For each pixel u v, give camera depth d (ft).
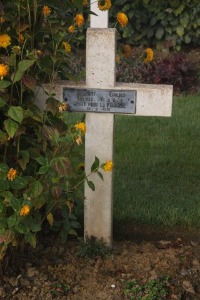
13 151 8.30
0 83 7.55
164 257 9.24
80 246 9.40
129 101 8.75
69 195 8.84
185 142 14.28
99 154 9.01
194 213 10.52
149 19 21.67
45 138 8.11
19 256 9.05
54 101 8.32
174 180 12.12
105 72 8.68
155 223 10.39
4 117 8.24
